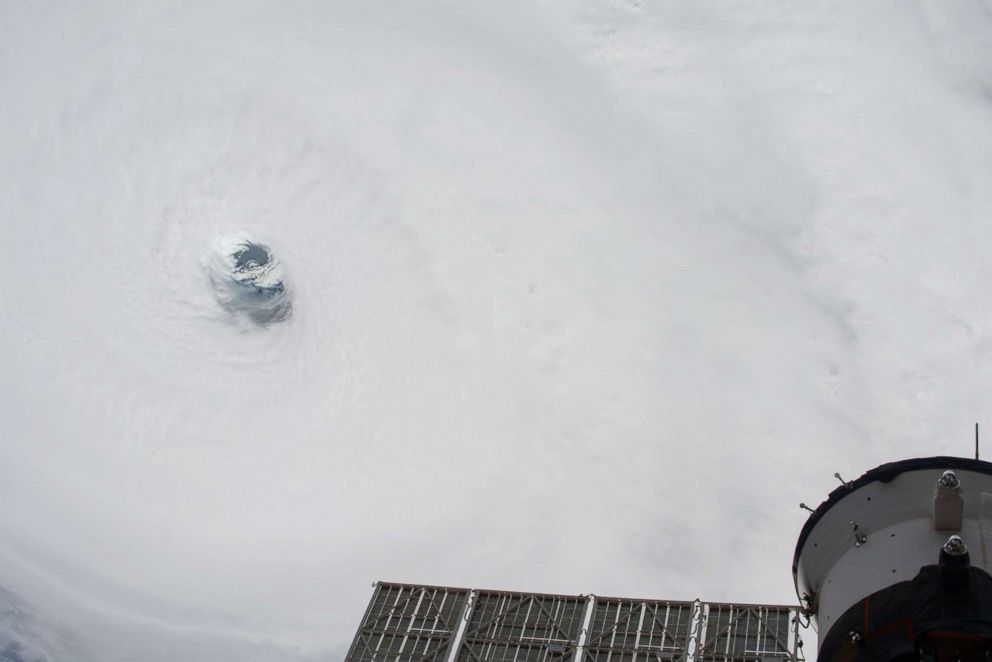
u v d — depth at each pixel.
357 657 51.88
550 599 52.84
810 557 45.50
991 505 42.44
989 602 37.62
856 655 39.00
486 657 51.12
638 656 49.75
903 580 40.25
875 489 44.44
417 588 54.28
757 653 48.19
